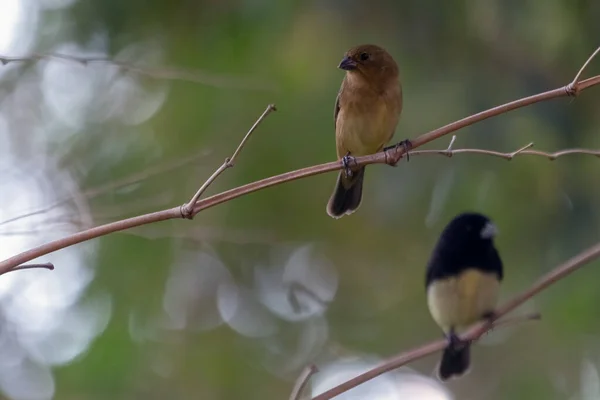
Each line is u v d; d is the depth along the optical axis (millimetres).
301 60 12703
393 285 14555
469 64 12445
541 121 11742
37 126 12422
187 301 13695
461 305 10352
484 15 11984
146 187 12453
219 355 13781
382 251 14180
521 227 12312
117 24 11992
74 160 12273
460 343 10016
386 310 14703
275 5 12172
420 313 14633
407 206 12867
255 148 12742
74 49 11984
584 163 11727
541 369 13883
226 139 12695
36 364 12484
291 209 13320
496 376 14484
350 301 14641
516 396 13992
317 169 6363
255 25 12328
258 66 12562
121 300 12805
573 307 12094
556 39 11875
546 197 11977
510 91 12156
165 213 5984
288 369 14266
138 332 12828
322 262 14320
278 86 11844
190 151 12516
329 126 12586
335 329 14570
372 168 13172
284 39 12602
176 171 12609
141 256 12797
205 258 13742
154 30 12344
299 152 12703
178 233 11125
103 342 12523
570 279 11992
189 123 12703
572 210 11859
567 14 11492
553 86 11914
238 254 13781
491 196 12266
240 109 12625
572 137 11695
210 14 12352
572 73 11891
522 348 14258
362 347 14609
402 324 14680
